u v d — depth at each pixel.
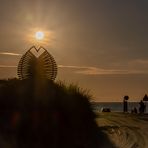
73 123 16.70
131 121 30.88
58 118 16.20
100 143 18.09
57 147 15.49
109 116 34.25
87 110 18.30
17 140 14.62
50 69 21.50
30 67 21.36
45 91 17.02
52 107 16.34
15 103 16.00
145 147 18.98
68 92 18.12
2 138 14.34
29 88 17.02
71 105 17.02
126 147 18.41
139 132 24.27
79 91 19.08
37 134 15.32
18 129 15.09
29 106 15.99
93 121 19.22
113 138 20.30
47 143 15.31
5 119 15.36
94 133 19.11
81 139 16.84
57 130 15.89
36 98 16.33
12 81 19.08
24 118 15.49
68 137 16.09
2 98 16.12
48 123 15.84
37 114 15.87
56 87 17.91
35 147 14.80
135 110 46.56
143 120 32.28
